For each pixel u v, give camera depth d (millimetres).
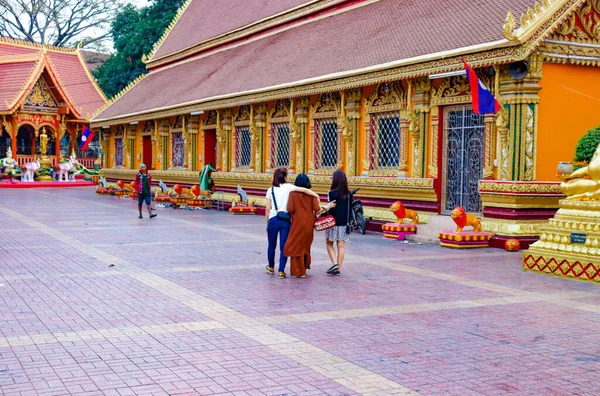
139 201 22984
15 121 47406
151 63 40250
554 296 10094
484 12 16984
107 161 41375
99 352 6980
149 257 13727
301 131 22984
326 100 21750
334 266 11789
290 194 11523
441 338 7676
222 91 26547
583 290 10586
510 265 13062
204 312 8867
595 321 8547
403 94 18484
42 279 11172
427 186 17547
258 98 23734
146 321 8344
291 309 9094
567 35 15445
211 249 15047
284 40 27328
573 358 6953
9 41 52656
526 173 15266
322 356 6926
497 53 14836
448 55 15812
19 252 14305
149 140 36656
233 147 27688
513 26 14242
